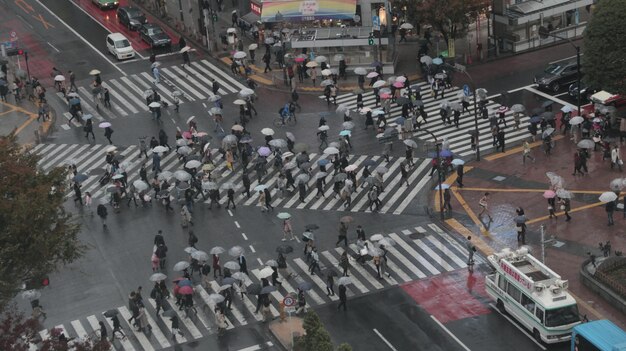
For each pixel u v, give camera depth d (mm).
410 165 84000
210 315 66812
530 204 77125
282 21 109125
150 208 81062
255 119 95250
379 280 69125
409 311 65438
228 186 79250
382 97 92625
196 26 117875
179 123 95875
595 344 55719
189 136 89625
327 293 68000
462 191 80062
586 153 81438
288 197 81250
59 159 90500
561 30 105250
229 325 65500
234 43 110812
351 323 64625
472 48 106188
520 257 63906
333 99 96875
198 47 112688
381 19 108625
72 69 109000
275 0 109688
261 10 110250
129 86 104375
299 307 65562
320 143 89500
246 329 64938
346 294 67812
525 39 104250
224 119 95938
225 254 73438
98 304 68812
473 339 62062
